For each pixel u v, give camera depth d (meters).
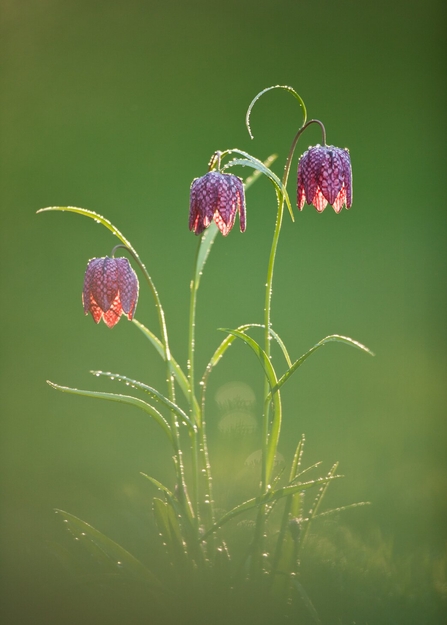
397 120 5.02
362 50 5.16
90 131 4.79
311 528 1.86
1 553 1.84
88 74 5.02
